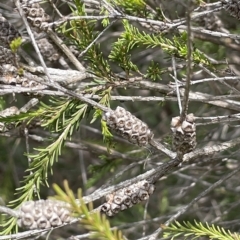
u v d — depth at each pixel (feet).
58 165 5.48
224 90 4.12
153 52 4.45
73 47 3.67
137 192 3.43
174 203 4.80
